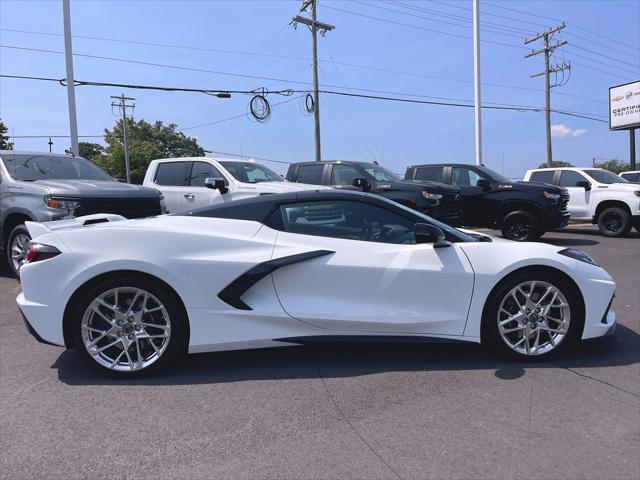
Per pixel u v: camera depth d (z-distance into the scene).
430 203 9.66
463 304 3.92
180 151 73.44
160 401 3.45
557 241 12.31
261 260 3.87
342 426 3.07
